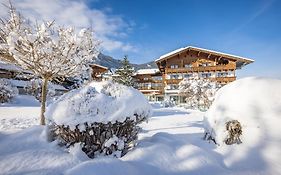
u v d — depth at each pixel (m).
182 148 4.55
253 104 4.93
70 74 7.96
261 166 3.91
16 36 6.50
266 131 4.48
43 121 7.68
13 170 3.35
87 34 7.63
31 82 25.02
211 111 5.68
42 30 7.05
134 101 4.49
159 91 49.44
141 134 6.83
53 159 3.77
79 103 4.24
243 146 4.53
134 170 3.55
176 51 45.22
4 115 12.06
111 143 4.17
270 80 5.33
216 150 4.79
